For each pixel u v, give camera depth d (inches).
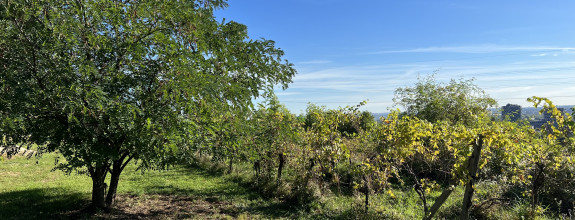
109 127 198.7
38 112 194.2
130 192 394.6
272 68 266.8
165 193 399.5
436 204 207.6
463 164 190.2
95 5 181.6
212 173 545.6
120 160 302.5
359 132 304.5
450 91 540.7
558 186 309.0
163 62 200.2
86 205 316.2
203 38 199.2
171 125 196.5
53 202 323.6
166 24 194.1
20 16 181.2
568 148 233.6
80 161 215.0
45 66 181.0
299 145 364.8
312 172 344.2
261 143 323.6
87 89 172.9
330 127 292.7
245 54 250.7
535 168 273.9
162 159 251.1
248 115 279.0
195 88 180.4
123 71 205.0
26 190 375.2
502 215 280.2
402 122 217.3
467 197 184.4
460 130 191.3
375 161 257.1
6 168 512.4
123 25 185.8
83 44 191.6
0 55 180.1
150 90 205.3
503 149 201.5
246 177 481.1
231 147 291.9
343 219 295.0
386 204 324.2
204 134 258.1
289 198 370.9
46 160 617.0
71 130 200.5
